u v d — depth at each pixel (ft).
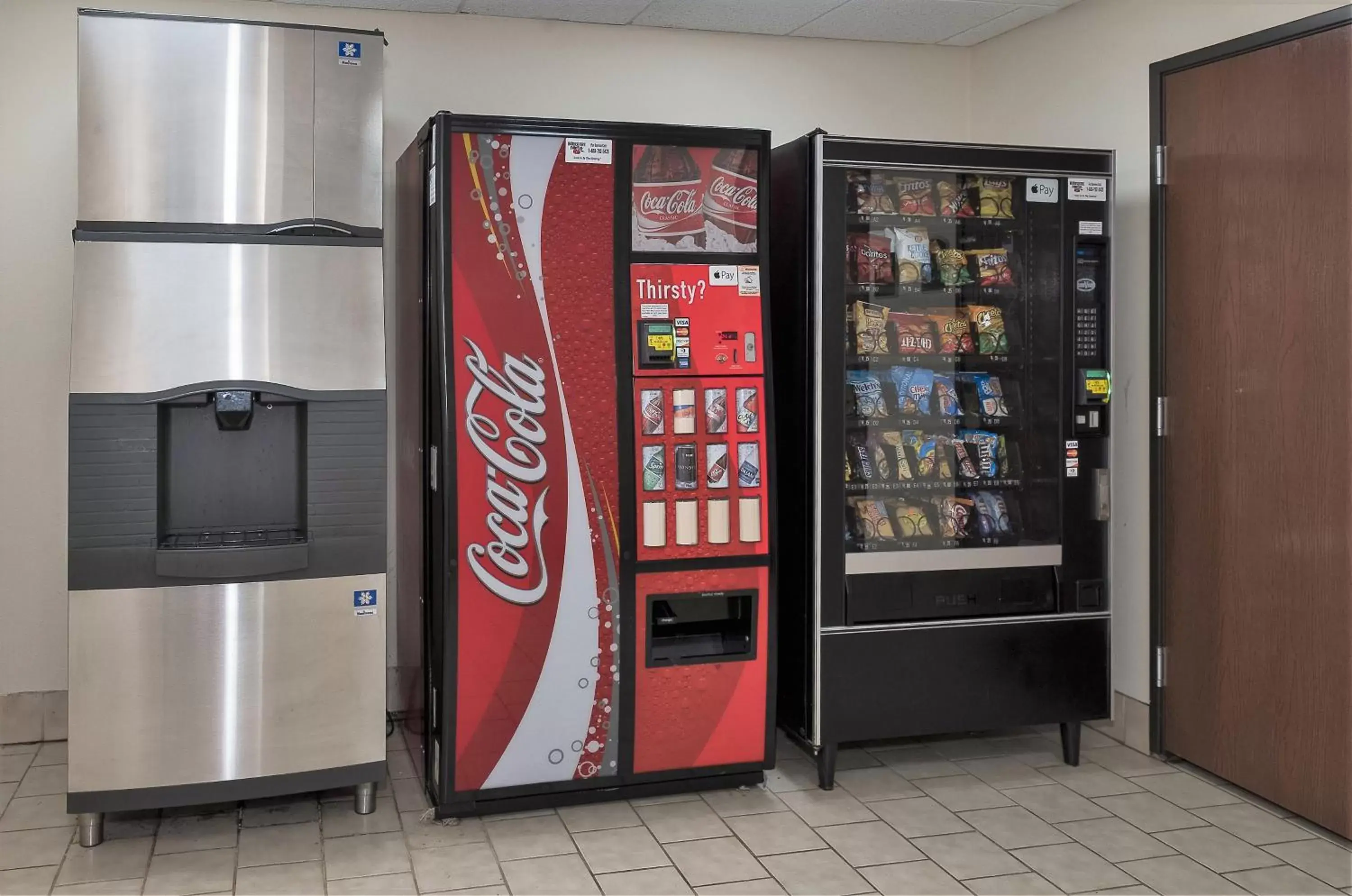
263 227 9.87
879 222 11.30
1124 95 12.40
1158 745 12.13
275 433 10.21
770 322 10.82
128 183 9.60
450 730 10.20
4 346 11.94
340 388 9.96
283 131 9.91
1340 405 9.91
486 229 10.11
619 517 10.48
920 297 11.60
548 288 10.27
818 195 10.83
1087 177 11.51
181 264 9.54
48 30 11.91
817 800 10.94
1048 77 13.57
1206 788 11.29
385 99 12.85
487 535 10.16
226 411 9.62
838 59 14.55
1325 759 10.16
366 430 10.05
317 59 10.00
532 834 10.11
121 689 9.59
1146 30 12.07
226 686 9.81
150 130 9.62
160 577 9.59
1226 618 11.22
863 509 11.38
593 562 10.44
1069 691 11.73
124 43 9.55
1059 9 13.21
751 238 10.77
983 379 11.84
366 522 10.12
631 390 10.47
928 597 11.33
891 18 13.50
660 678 10.71
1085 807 10.79
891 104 14.82
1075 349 11.58
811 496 11.05
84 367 9.36
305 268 9.84
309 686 10.05
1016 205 11.55
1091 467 11.70
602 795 10.75
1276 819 10.50
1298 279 10.28
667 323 10.45
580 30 13.48
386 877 9.20
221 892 8.89
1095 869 9.45
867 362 11.14
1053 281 11.57
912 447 11.56
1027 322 11.68
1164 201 11.83
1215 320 11.22
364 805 10.45
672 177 10.53
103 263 9.39
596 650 10.52
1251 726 10.96
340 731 10.18
